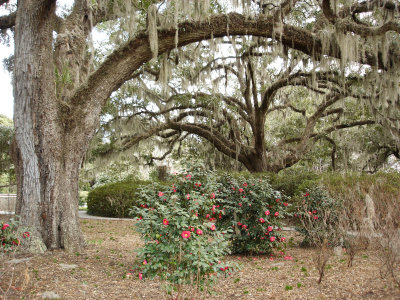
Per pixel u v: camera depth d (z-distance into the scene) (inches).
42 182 234.7
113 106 503.8
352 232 224.7
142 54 261.6
